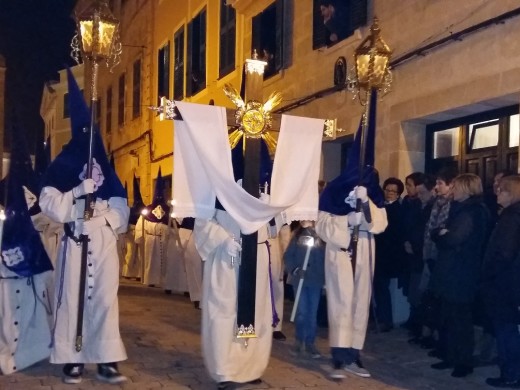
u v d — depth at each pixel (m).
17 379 6.09
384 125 9.72
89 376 6.18
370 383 6.19
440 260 6.59
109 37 6.00
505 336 6.09
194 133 5.62
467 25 8.19
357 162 6.48
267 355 6.02
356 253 6.34
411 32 9.22
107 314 5.95
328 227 6.36
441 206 7.28
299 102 11.95
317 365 6.79
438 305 7.14
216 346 5.71
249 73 5.91
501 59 7.63
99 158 6.15
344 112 10.72
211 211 5.80
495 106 8.19
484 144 8.55
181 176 5.71
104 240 6.02
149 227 13.95
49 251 7.59
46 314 6.60
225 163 5.66
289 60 12.47
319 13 11.39
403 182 9.35
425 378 6.42
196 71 17.47
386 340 8.05
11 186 6.42
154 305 10.76
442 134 9.32
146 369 6.49
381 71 6.36
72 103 6.08
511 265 5.98
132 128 23.31
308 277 6.95
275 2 12.88
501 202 6.14
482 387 6.14
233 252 5.68
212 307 5.77
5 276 6.33
